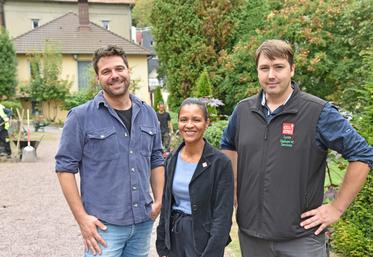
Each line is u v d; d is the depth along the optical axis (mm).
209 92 12062
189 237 2607
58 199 7316
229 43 17828
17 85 27359
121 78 2652
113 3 36844
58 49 27641
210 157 2615
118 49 2672
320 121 2354
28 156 12008
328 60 13078
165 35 18188
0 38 26203
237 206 2641
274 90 2402
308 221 2391
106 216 2648
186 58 17656
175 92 18234
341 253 4180
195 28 17516
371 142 3633
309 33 13180
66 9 35906
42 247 4910
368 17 11750
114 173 2660
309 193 2400
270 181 2426
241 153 2568
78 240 5145
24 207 6770
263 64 2426
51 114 27766
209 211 2605
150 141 2859
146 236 2895
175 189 2684
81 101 25719
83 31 29578
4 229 5594
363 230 3867
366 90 4012
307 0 13602
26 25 35125
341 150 2336
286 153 2391
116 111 2723
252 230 2523
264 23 15852
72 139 2617
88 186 2680
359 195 3818
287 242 2441
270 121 2447
